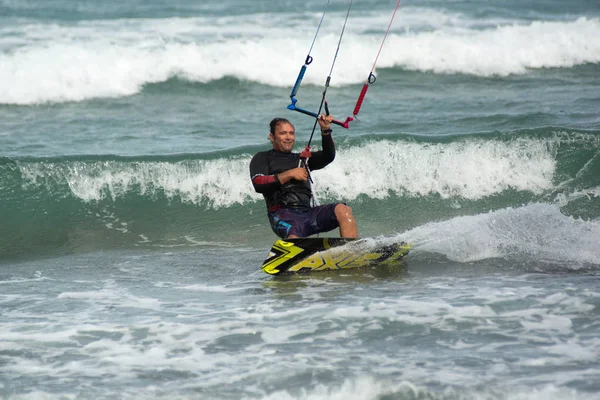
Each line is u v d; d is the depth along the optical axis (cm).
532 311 2169
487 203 3703
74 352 1938
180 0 7694
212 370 1817
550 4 7875
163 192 3653
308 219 2719
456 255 2828
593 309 2175
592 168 3797
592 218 3428
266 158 2766
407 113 4775
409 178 3775
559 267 2662
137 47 5869
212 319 2172
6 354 1923
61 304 2352
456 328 2045
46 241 3275
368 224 3506
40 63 5444
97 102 5234
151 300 2386
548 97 5162
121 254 3070
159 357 1900
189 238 3328
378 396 1670
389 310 2202
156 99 5306
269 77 5706
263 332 2058
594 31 6544
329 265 2691
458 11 7456
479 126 4369
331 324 2103
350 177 3756
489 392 1664
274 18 7031
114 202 3612
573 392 1650
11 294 2475
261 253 3059
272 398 1675
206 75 5672
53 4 7319
